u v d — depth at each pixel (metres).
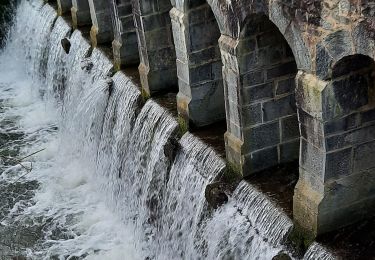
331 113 11.37
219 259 14.27
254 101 14.18
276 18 11.99
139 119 19.31
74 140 24.08
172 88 19.66
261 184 14.40
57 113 27.03
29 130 26.36
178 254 16.58
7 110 28.23
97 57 23.80
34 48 30.27
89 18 26.59
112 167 20.91
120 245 19.14
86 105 22.69
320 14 10.67
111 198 20.88
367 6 9.72
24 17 32.09
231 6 13.32
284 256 12.27
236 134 14.73
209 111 17.16
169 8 18.69
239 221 14.12
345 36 10.38
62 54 26.94
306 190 12.41
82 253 18.81
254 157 14.72
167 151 16.92
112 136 21.00
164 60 19.25
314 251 12.27
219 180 15.27
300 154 12.43
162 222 17.48
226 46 13.88
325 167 11.77
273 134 14.68
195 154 16.28
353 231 12.45
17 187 22.38
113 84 21.66
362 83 11.30
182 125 17.42
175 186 16.77
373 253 11.88
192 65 16.45
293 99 14.50
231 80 14.20
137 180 19.11
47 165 23.72
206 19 16.06
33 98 29.19
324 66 11.00
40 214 20.80
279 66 14.00
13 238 19.70
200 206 15.40
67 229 19.97
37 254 18.92
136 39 21.64
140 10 18.45
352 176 12.12
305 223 12.59
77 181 22.48
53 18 29.14
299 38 11.42
